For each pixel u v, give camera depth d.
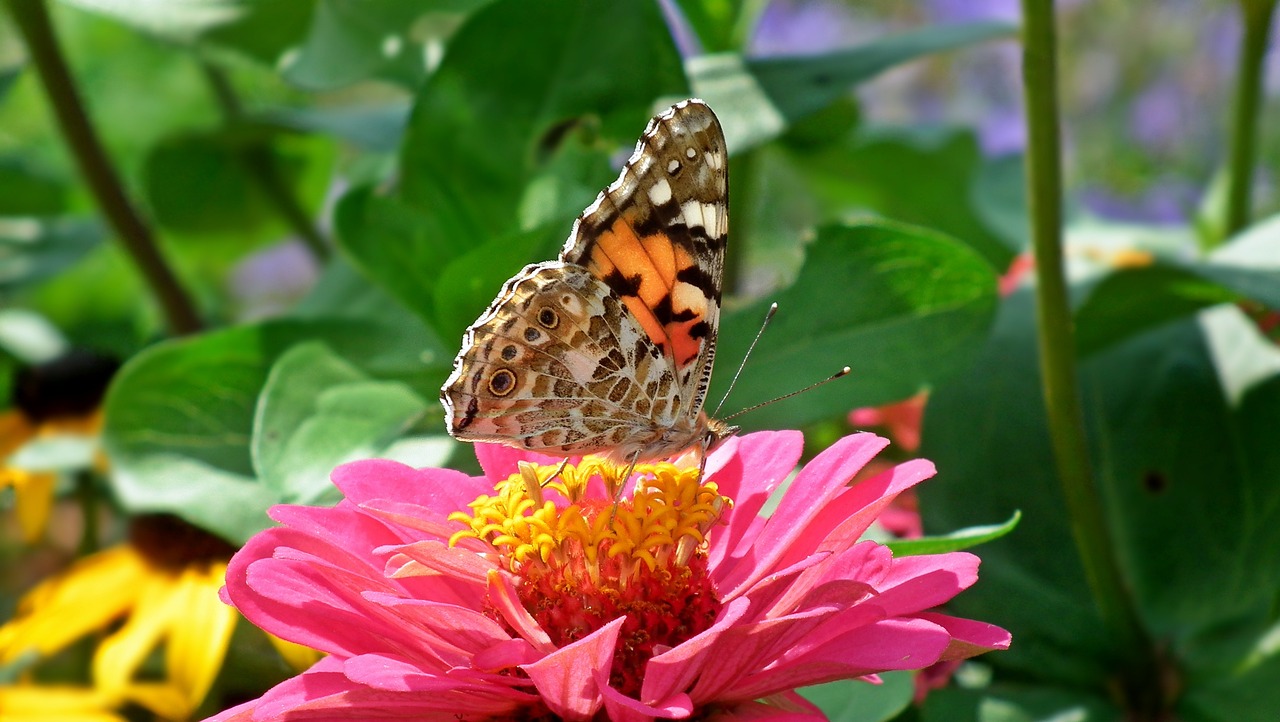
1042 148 0.50
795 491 0.47
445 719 0.46
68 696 0.52
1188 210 0.59
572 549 0.47
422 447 0.50
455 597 0.48
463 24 0.51
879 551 0.46
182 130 0.57
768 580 0.45
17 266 0.58
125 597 0.53
